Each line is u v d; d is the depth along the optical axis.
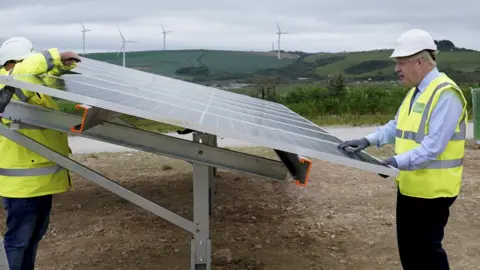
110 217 6.82
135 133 3.91
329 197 7.81
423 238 4.01
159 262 5.37
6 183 4.20
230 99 7.11
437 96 3.76
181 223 4.02
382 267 5.31
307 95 27.11
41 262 5.34
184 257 5.50
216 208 7.25
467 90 26.45
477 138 13.33
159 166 10.37
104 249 5.71
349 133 18.55
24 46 4.42
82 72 5.40
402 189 4.01
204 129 3.20
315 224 6.60
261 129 3.95
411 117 3.92
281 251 5.71
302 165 3.54
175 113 3.45
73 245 5.82
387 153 12.02
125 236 6.11
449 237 6.05
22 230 4.29
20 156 4.16
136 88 4.80
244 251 5.69
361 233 6.27
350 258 5.54
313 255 5.60
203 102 5.23
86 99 3.18
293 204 7.47
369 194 7.95
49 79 3.97
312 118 23.17
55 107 4.36
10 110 3.85
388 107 25.14
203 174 3.99
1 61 4.38
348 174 9.22
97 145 15.41
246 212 7.08
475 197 7.65
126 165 10.49
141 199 3.95
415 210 3.97
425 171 3.88
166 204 7.52
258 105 7.32
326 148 3.75
